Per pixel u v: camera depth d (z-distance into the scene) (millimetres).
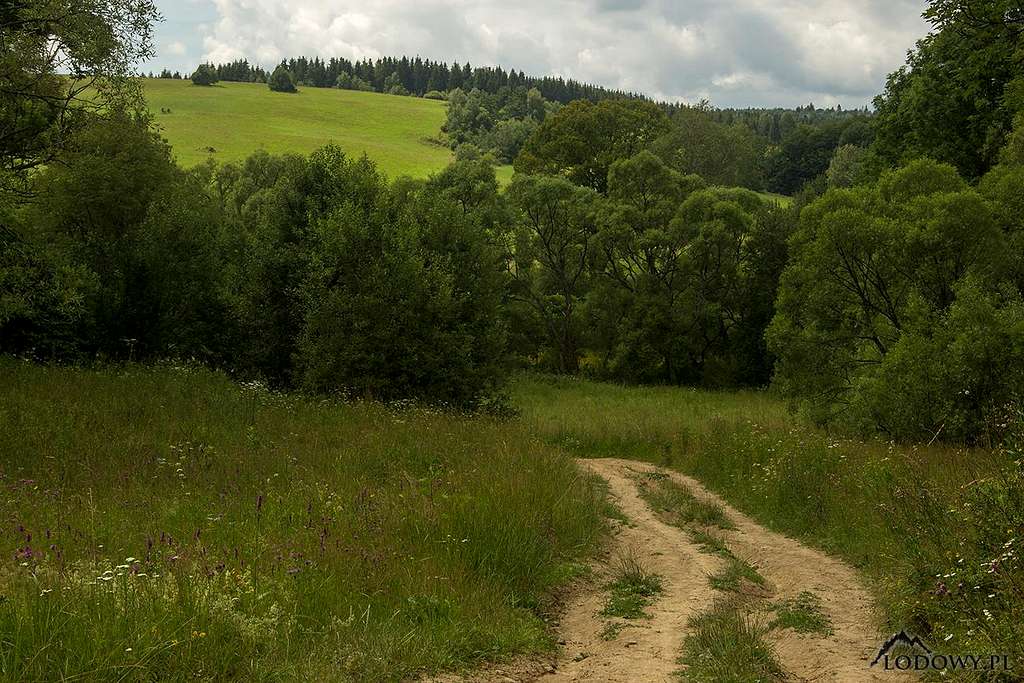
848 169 84250
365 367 22312
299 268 24016
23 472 10664
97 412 14305
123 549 7117
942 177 22625
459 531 8719
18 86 18016
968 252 20000
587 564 9320
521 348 48156
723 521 12547
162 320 23781
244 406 17297
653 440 22625
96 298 22250
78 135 22812
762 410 31062
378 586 7031
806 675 5898
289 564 7023
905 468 11516
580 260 50312
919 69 36719
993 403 15055
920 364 17797
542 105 156125
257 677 4969
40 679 4371
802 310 23422
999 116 31750
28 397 14859
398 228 24000
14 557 6047
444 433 15758
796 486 13086
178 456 12414
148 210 24672
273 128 130375
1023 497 6480
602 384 44000
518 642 6488
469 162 46250
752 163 90625
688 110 83500
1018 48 12391
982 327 17141
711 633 6609
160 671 4789
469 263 25844
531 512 9727
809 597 8203
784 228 47969
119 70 17484
